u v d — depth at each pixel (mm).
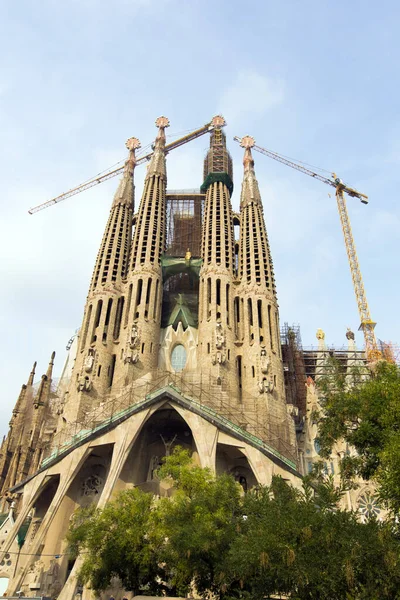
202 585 30422
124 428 56469
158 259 80375
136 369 67375
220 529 30234
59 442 61156
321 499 24875
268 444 58812
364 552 20719
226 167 94250
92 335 72000
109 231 84375
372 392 26078
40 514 61031
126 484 57750
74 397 65875
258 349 68312
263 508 28188
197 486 36781
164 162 96312
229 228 84688
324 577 20672
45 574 52719
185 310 79688
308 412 74562
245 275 77188
